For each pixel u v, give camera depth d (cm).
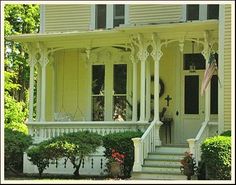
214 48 1736
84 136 1648
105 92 2064
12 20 3070
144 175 1579
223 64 1532
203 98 1895
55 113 2067
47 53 1991
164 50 1962
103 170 1739
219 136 1426
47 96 2134
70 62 2128
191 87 1917
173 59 1948
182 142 1908
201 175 1491
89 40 1948
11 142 1700
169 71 1952
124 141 1633
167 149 1688
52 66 2116
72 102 2112
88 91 2086
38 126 1923
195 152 1526
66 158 1770
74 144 1612
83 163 1758
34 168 1847
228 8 1533
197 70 1909
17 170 1848
